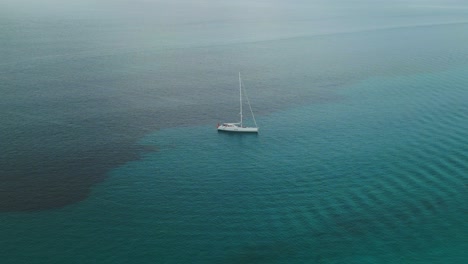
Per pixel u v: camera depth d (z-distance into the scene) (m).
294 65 198.25
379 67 192.50
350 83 170.38
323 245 80.25
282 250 79.19
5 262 75.81
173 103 148.62
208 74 182.88
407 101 148.62
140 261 76.56
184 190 97.12
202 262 76.44
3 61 193.50
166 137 122.94
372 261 76.75
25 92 155.50
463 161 106.56
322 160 109.31
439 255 77.81
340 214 88.19
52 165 106.88
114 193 95.75
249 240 81.50
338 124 130.88
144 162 109.00
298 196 94.44
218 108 144.62
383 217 87.06
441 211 88.44
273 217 87.56
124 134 124.38
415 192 94.75
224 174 103.69
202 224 85.69
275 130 127.50
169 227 84.88
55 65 190.00
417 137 120.38
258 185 98.81
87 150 114.56
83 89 160.38
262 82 172.62
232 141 120.75
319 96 156.00
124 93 157.38
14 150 113.69
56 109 140.75
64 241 81.00
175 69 189.50
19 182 99.56
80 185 98.81
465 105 142.50
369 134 123.44
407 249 79.19
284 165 107.38
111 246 80.00
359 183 98.75
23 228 84.12
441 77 174.12
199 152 114.56
